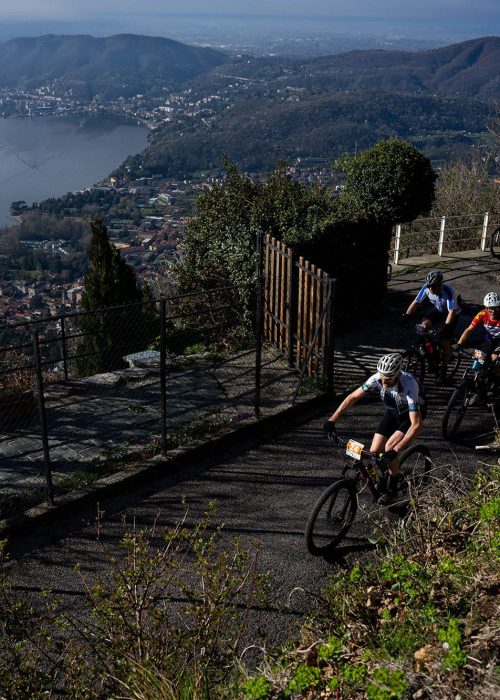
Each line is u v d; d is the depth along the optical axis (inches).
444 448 328.8
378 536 255.3
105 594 192.1
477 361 332.5
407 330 494.3
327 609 208.7
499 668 153.5
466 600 191.3
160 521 277.4
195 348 477.4
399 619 195.3
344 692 157.1
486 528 218.8
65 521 278.5
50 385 407.2
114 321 522.0
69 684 175.0
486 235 765.3
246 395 386.6
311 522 240.8
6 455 321.1
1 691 157.9
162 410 314.0
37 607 227.0
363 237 500.1
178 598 224.7
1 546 187.0
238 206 489.4
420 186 514.6
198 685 159.8
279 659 178.5
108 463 314.5
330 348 379.9
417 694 153.2
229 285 482.0
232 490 299.9
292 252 408.8
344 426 358.0
